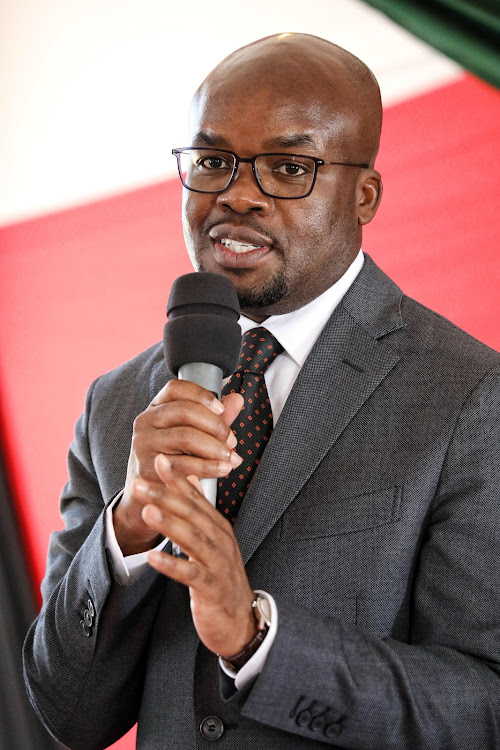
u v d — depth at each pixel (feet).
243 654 7.79
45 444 19.85
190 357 8.04
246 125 9.52
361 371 9.52
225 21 18.20
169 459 7.54
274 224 9.47
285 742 8.59
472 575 8.67
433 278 16.03
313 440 9.24
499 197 15.66
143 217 19.29
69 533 10.60
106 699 9.61
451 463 8.92
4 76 20.01
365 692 7.97
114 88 19.38
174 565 7.09
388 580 8.77
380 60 16.52
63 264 19.90
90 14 19.38
